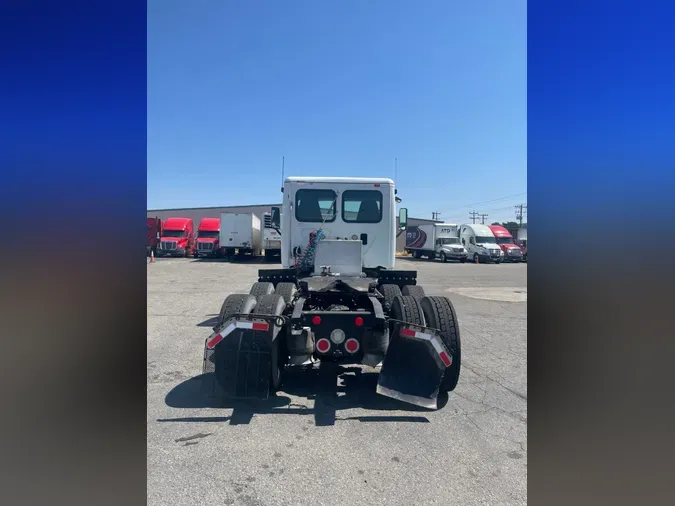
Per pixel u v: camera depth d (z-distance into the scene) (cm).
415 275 657
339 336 419
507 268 2661
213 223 3338
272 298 432
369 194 673
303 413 391
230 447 325
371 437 345
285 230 671
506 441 339
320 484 278
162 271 2081
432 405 390
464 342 672
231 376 400
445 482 282
